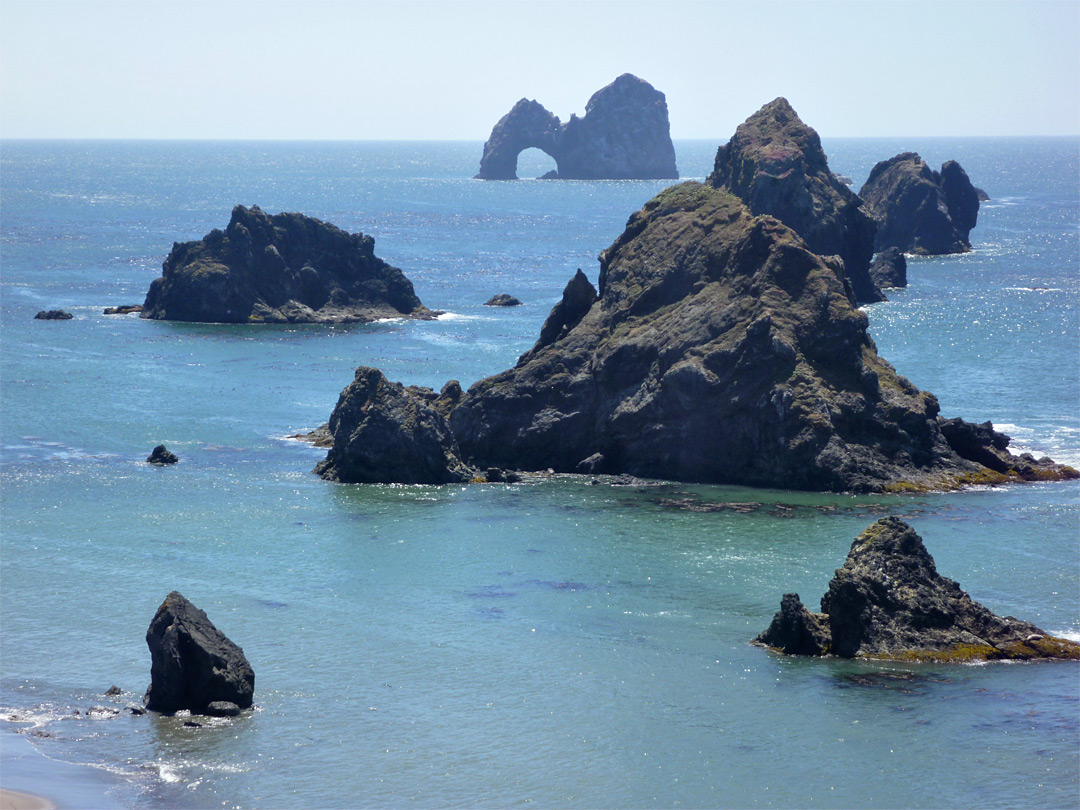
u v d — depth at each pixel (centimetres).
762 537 6462
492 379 8544
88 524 6694
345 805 3656
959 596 5084
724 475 7831
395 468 7744
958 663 4822
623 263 9000
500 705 4406
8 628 5144
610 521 6806
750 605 5453
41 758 3934
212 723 4247
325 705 4406
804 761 3956
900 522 5191
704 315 8219
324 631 5134
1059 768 3881
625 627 5191
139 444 8606
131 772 3850
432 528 6669
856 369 7931
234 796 3706
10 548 6253
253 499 7250
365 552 6228
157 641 4381
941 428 8000
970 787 3769
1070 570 5856
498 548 6291
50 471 7825
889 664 4803
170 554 6181
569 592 5622
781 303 8069
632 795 3741
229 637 5059
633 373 8256
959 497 7300
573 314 8988
